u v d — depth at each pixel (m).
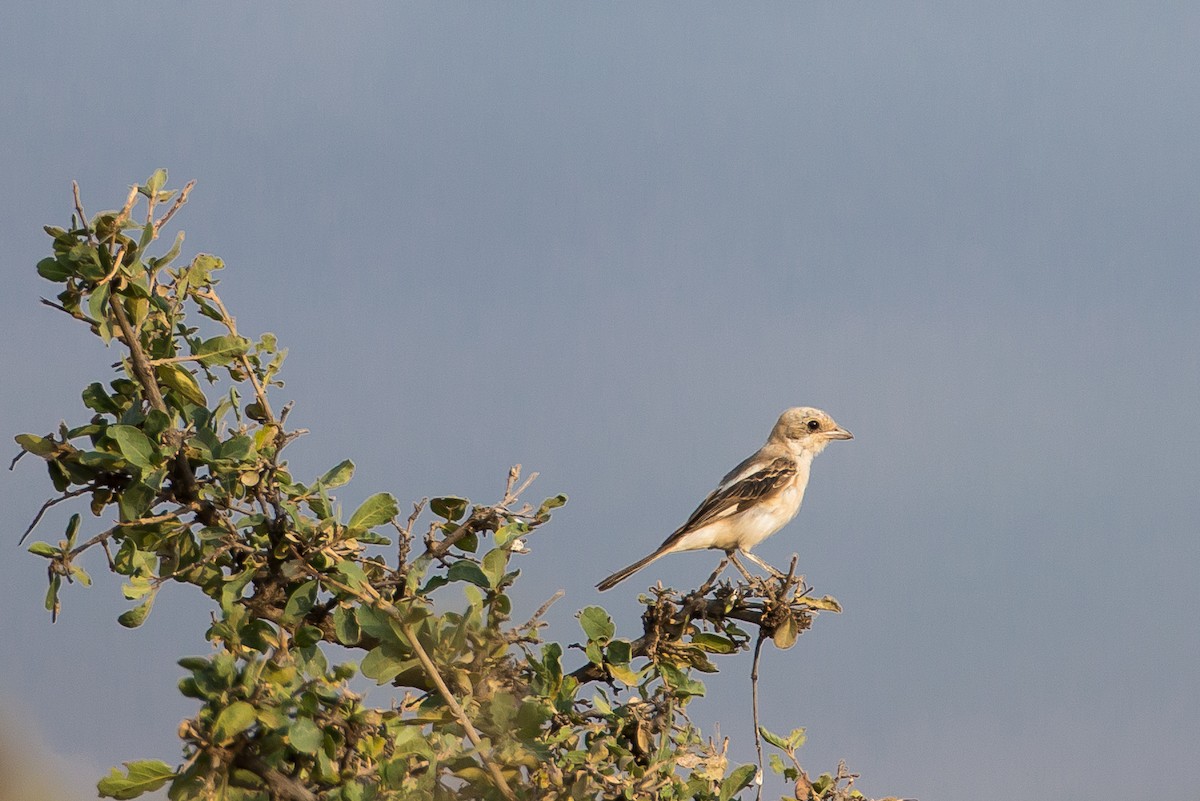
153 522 8.91
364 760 8.05
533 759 8.63
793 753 10.86
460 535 9.55
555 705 9.39
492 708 8.79
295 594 8.92
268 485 9.17
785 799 10.55
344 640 8.74
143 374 9.38
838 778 10.68
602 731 9.59
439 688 8.52
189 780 7.48
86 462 9.12
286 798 7.62
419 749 8.09
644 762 9.83
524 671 9.55
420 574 9.28
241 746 7.63
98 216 9.20
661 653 11.23
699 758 9.91
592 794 8.73
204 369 10.17
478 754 8.40
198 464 9.39
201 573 9.16
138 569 8.80
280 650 8.62
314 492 9.45
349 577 8.71
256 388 10.41
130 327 9.34
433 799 8.17
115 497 9.41
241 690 7.66
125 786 7.48
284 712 7.79
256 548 9.27
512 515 9.62
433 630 8.71
